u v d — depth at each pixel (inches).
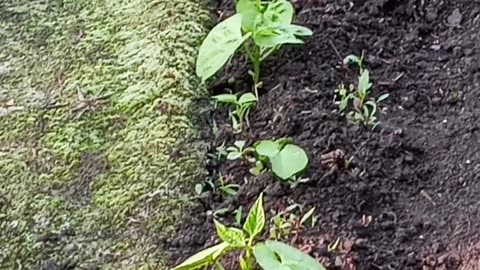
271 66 45.6
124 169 42.1
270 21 43.8
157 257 39.2
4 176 41.8
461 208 40.7
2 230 39.9
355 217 40.3
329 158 41.8
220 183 41.6
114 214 40.6
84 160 42.4
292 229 39.6
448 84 45.1
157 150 42.6
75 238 39.8
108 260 39.1
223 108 44.4
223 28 43.0
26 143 43.1
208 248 38.4
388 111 44.2
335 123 43.1
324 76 45.0
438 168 42.1
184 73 45.3
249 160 42.2
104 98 44.7
